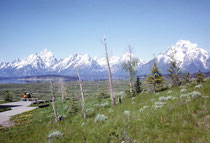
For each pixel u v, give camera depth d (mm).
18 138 13758
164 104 11555
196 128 6555
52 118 23141
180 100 11164
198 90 13828
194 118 7395
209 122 6785
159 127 7523
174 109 9305
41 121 21562
